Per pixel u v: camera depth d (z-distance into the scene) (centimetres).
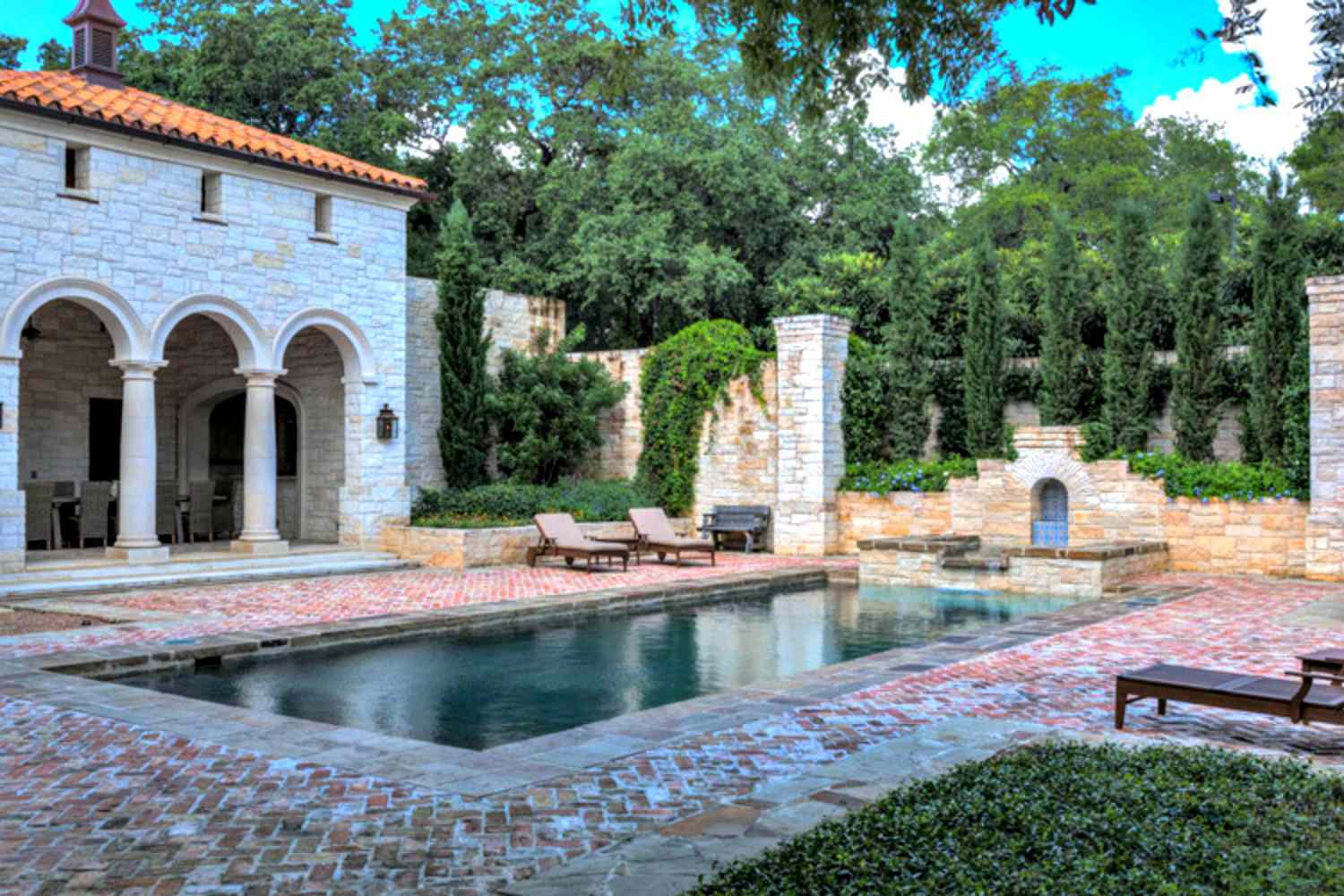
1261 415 1855
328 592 1582
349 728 755
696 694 971
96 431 2133
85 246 1653
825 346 2278
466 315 2255
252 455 1903
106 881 466
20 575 1552
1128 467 1948
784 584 1831
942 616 1479
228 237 1839
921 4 675
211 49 3041
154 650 1063
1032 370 2273
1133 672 755
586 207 3198
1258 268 1855
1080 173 3509
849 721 766
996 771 567
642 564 2036
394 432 2084
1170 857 433
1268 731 751
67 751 691
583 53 3203
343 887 459
